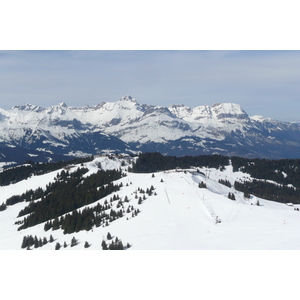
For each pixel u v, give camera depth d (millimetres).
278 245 106625
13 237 182500
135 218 166625
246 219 151875
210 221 151000
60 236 166625
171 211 170250
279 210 169375
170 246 120000
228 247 111375
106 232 154000
